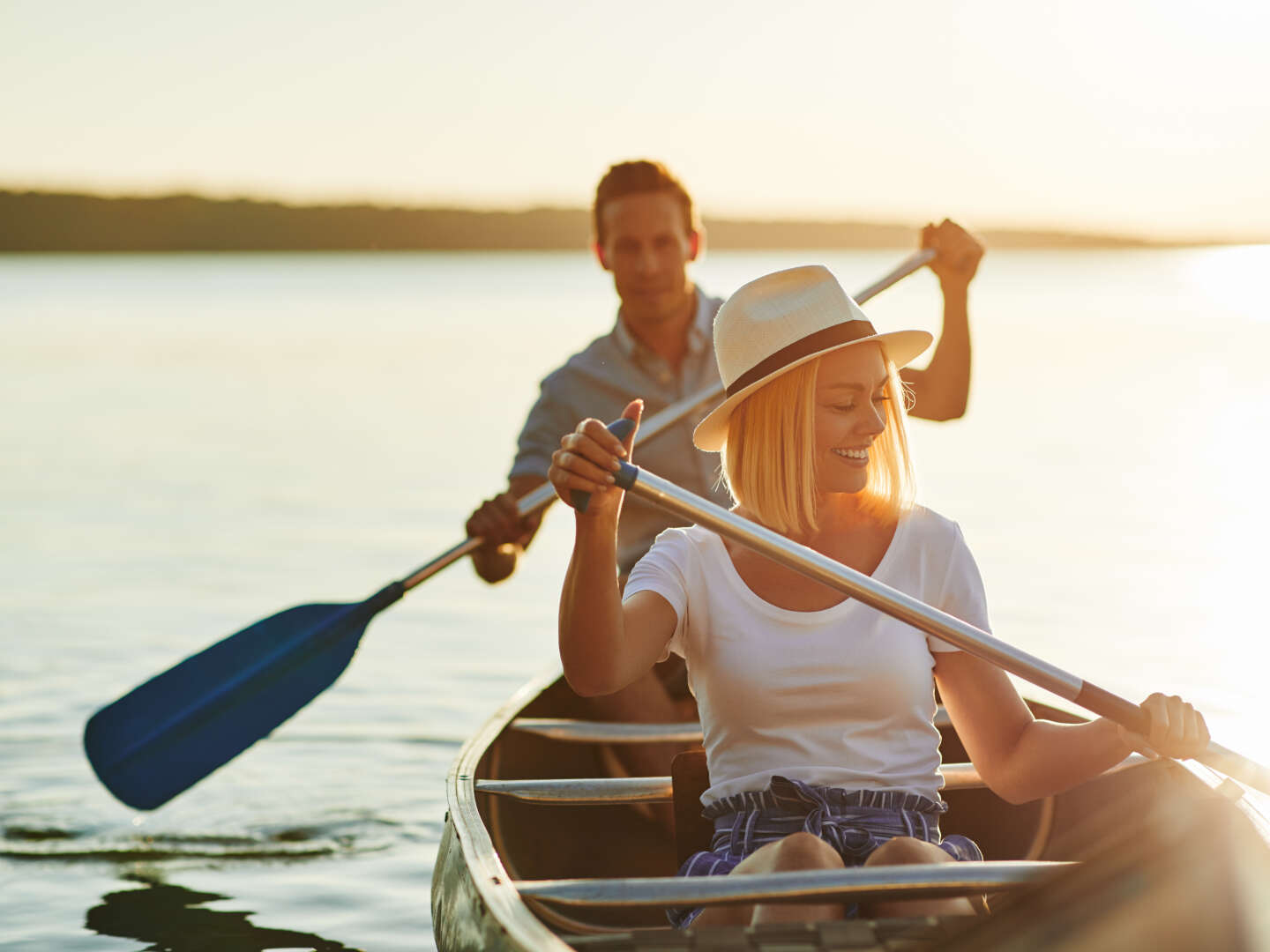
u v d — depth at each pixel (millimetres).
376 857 3436
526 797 2715
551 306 35188
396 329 26172
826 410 2217
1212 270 62469
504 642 5539
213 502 8680
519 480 3982
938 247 3912
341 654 3852
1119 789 2629
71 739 4273
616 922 2578
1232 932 2014
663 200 3834
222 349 21156
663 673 3701
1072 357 18297
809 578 2205
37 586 6414
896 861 1983
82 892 3209
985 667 2242
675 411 3715
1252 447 10383
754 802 2137
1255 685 4676
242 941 2949
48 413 13328
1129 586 6137
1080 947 1951
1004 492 8609
